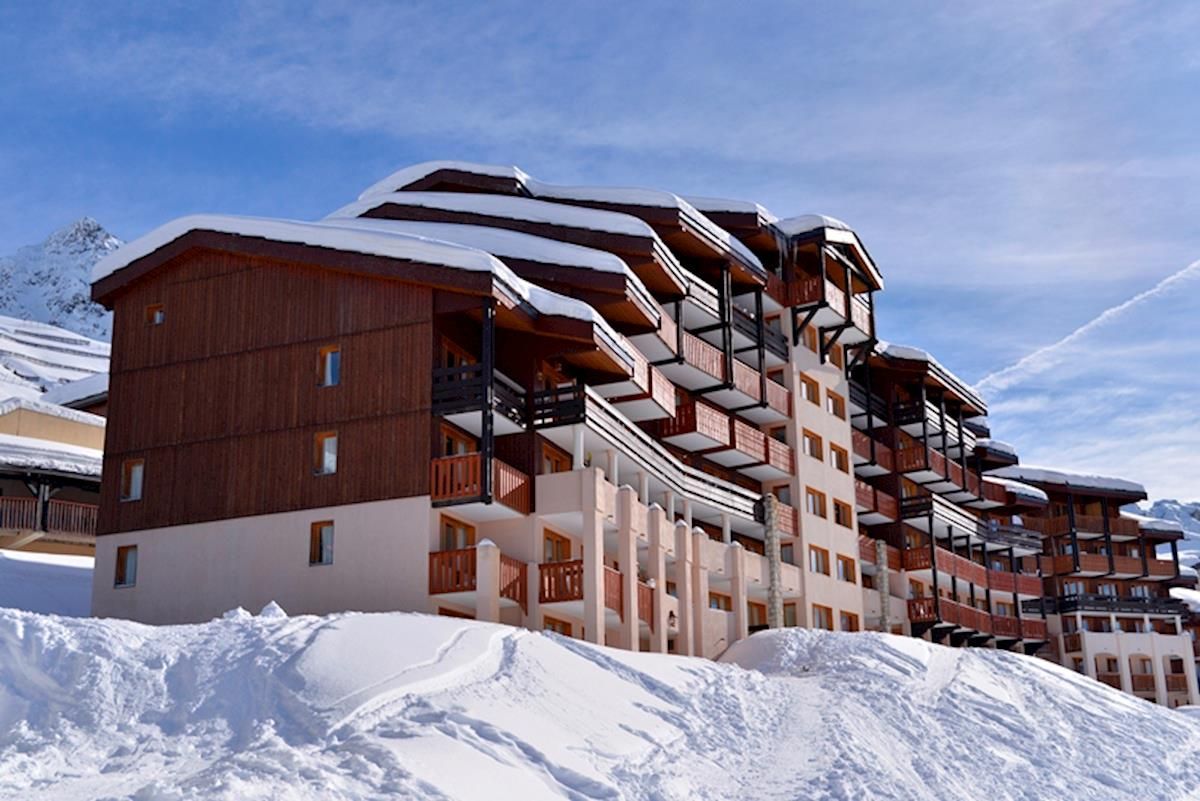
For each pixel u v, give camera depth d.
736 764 20.86
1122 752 27.72
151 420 34.53
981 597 67.75
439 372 31.70
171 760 15.87
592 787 16.89
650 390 38.12
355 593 31.06
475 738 17.28
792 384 50.22
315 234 33.38
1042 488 78.38
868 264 54.03
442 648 21.30
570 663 23.42
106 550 33.91
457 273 31.52
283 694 17.80
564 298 33.31
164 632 19.98
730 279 46.09
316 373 33.00
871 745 23.73
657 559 36.66
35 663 17.78
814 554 49.97
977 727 27.36
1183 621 83.38
